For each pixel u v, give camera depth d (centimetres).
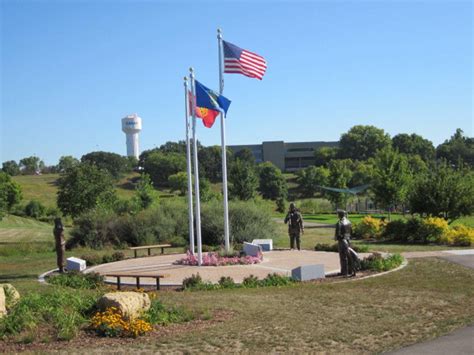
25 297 1064
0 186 5481
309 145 14650
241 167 5816
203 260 1988
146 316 993
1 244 3155
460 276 1555
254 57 2050
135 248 2420
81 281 1627
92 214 3103
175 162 11094
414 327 971
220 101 1997
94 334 914
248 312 1105
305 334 929
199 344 868
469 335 909
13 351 827
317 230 3953
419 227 2822
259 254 2077
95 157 11888
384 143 13450
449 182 3108
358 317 1054
